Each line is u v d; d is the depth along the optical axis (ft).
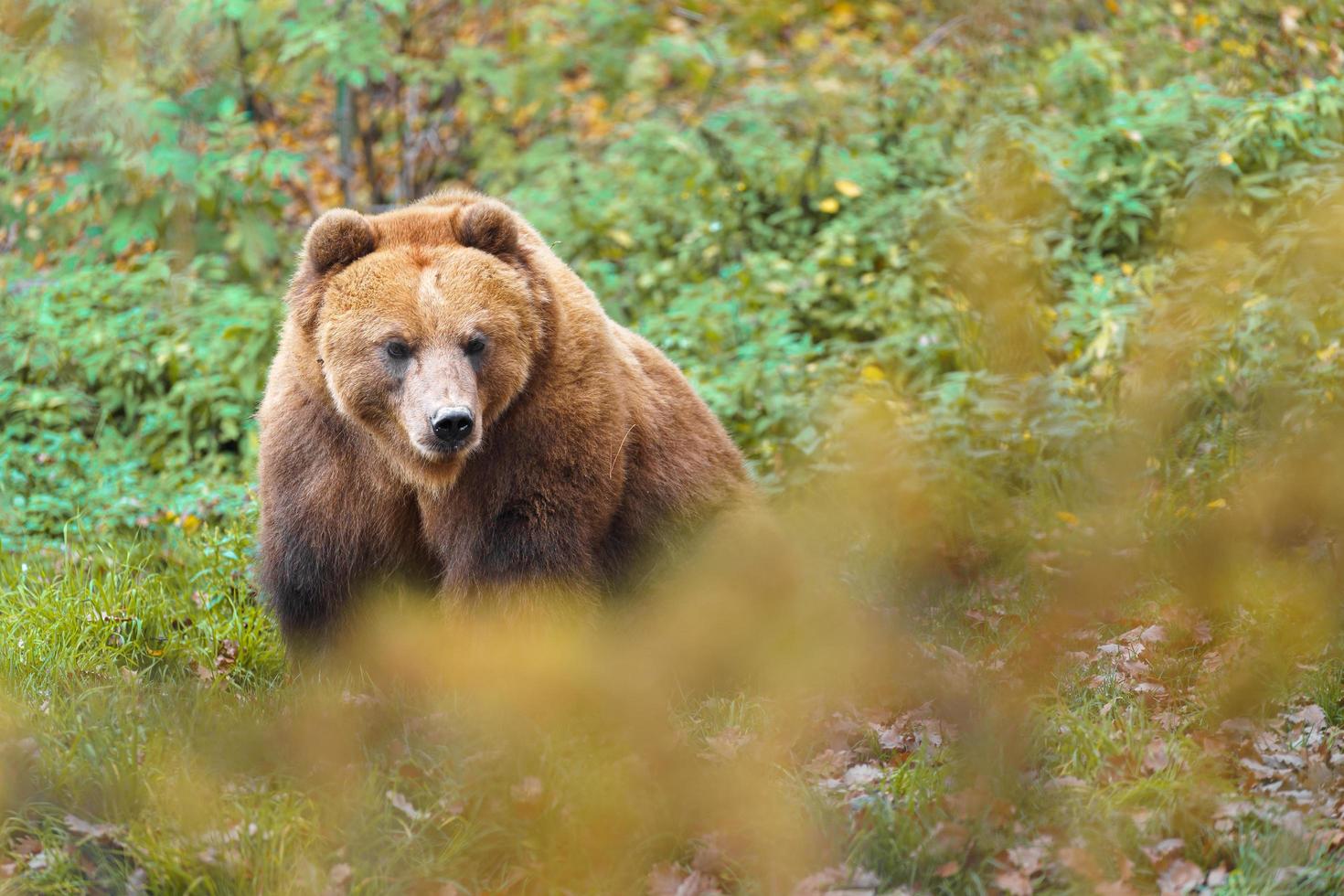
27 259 58.90
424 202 32.94
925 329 49.24
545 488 30.32
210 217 58.75
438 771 26.61
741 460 36.81
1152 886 23.39
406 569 31.68
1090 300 47.52
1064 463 40.83
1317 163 50.01
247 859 23.65
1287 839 23.59
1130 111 54.85
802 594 34.81
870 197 56.70
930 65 65.05
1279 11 57.41
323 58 62.13
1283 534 35.73
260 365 50.29
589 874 24.07
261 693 30.66
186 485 46.34
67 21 55.11
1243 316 43.60
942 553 37.63
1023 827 24.64
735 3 78.69
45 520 43.29
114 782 25.44
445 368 28.45
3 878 23.53
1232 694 29.12
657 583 33.19
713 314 51.24
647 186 60.23
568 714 29.37
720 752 27.99
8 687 29.76
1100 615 34.12
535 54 69.87
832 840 24.57
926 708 29.37
